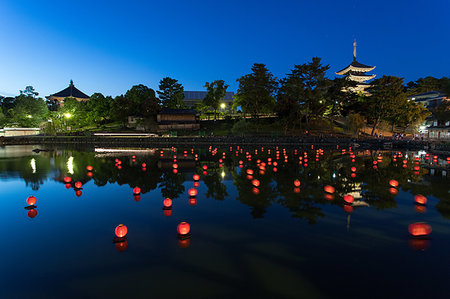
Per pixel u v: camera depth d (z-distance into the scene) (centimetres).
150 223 786
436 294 439
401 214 852
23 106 7800
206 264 543
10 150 3725
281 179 1464
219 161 2342
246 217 830
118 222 799
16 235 705
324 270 518
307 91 5144
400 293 443
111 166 2022
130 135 5884
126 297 436
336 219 806
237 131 5769
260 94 6191
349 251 597
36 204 998
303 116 5906
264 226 751
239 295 438
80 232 724
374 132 5731
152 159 2531
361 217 823
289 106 5441
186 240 662
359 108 5128
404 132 5747
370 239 661
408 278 489
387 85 4834
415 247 616
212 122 7069
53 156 2839
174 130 6353
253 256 576
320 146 4562
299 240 657
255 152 3375
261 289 456
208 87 7050
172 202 1010
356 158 2583
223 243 643
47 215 870
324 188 1228
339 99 5081
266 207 934
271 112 7006
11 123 7369
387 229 727
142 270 522
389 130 5950
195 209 918
